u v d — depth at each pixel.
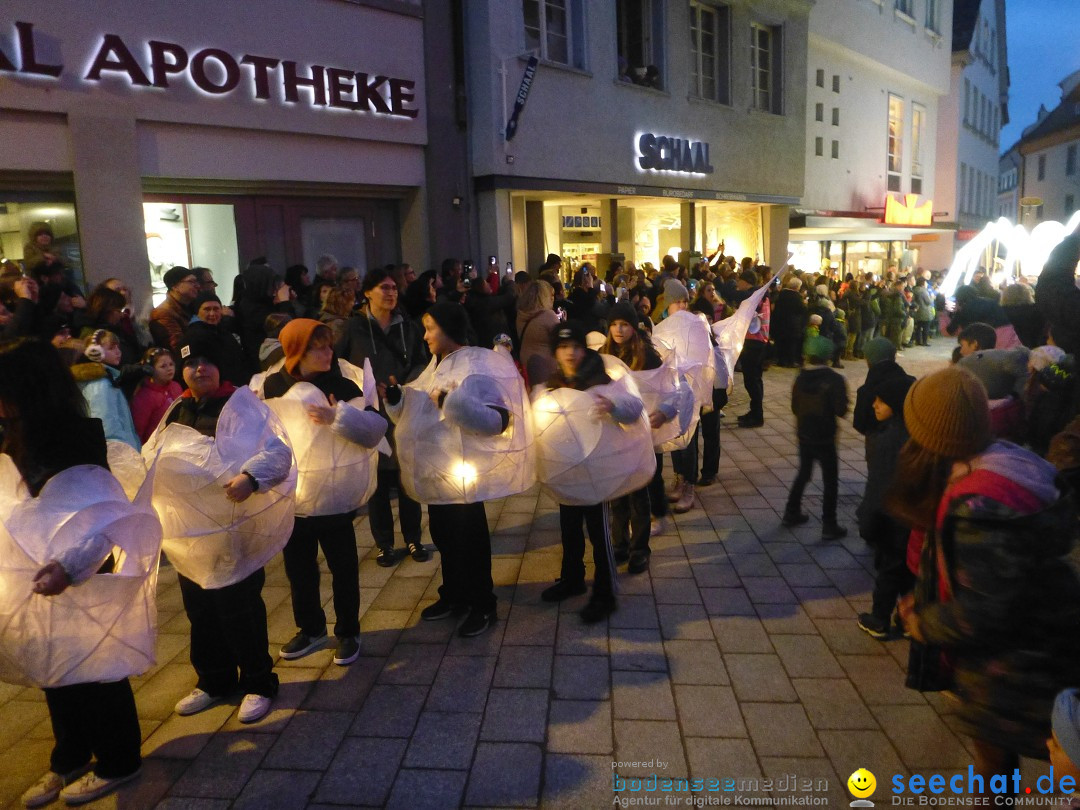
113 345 4.53
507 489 3.62
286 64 8.77
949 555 2.05
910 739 3.00
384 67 9.91
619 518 4.71
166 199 8.27
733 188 16.42
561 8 12.27
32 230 6.55
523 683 3.45
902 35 23.83
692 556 4.82
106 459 2.65
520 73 11.17
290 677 3.56
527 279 8.24
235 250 8.98
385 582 4.59
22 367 2.42
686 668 3.53
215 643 3.31
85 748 2.88
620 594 4.30
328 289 6.50
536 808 2.68
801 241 20.62
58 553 2.39
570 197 13.75
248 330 6.11
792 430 8.40
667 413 4.28
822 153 21.08
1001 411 3.87
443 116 10.71
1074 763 1.71
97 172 7.41
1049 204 43.94
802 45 18.06
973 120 33.19
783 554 4.82
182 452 2.88
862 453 7.40
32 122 7.05
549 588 4.30
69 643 2.50
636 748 2.98
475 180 11.26
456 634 3.92
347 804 2.73
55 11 6.99
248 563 3.04
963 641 1.98
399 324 4.99
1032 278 18.17
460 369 3.61
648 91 13.83
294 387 3.40
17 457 2.46
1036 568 1.90
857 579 4.44
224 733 3.16
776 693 3.32
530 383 5.75
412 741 3.07
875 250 24.84
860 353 14.45
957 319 6.45
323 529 3.51
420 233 10.77
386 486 4.68
